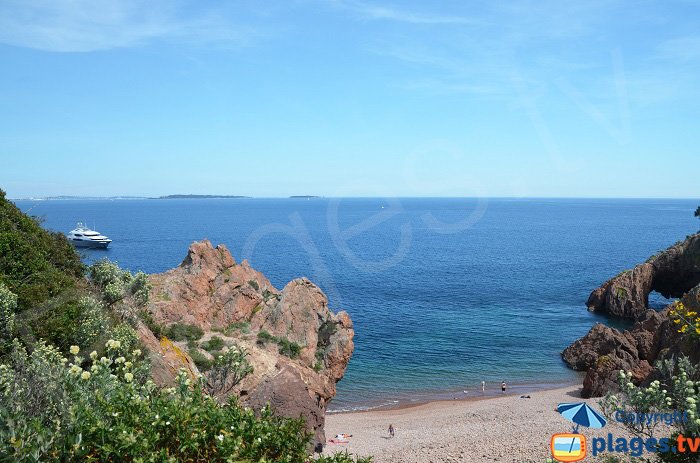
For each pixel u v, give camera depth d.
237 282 35.62
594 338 54.53
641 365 45.34
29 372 8.88
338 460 9.24
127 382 9.00
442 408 43.38
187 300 32.25
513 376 51.75
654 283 82.44
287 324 34.06
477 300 86.44
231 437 8.08
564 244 168.75
